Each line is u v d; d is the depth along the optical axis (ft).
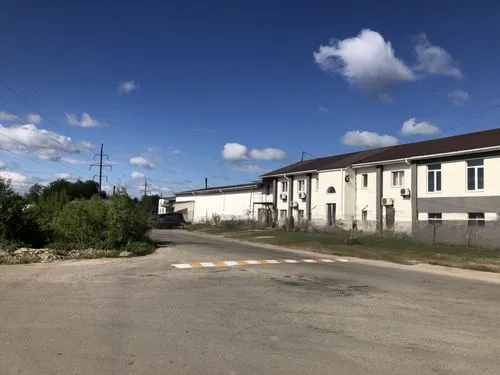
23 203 77.25
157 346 21.65
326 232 132.26
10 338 22.48
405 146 130.93
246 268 54.34
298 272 51.65
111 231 76.59
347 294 37.65
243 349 21.40
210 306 31.32
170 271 50.60
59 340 22.25
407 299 35.96
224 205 211.41
